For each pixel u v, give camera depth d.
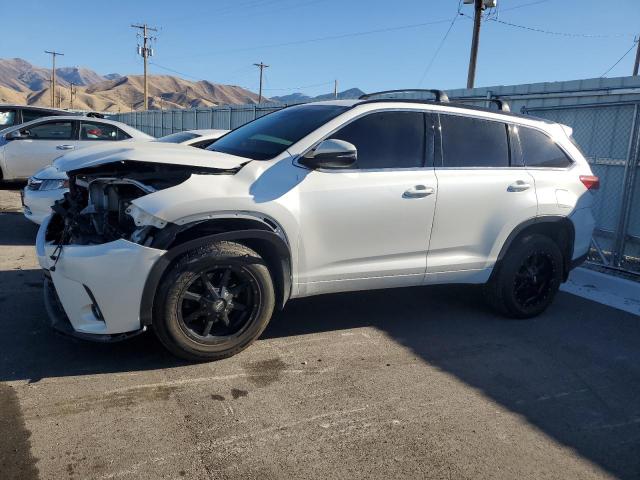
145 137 11.09
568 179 4.99
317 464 2.70
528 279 4.92
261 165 3.73
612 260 6.75
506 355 4.16
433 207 4.25
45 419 2.94
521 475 2.73
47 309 3.68
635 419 3.34
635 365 4.12
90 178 3.89
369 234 4.04
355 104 4.19
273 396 3.31
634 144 6.51
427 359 3.99
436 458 2.81
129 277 3.29
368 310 4.94
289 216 3.70
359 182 3.96
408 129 4.27
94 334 3.37
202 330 3.66
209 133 9.17
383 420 3.13
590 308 5.44
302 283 3.92
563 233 5.12
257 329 3.77
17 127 10.22
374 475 2.65
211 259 3.46
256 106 18.03
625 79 7.20
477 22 19.77
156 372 3.52
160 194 3.36
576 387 3.71
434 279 4.46
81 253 3.31
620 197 7.11
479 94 9.36
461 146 4.49
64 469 2.55
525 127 4.89
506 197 4.59
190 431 2.90
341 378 3.61
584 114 7.52
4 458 2.60
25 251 6.42
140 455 2.68
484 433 3.07
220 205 3.44
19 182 10.52
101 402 3.13
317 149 3.71
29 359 3.60
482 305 5.27
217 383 3.43
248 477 2.57
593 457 2.92
